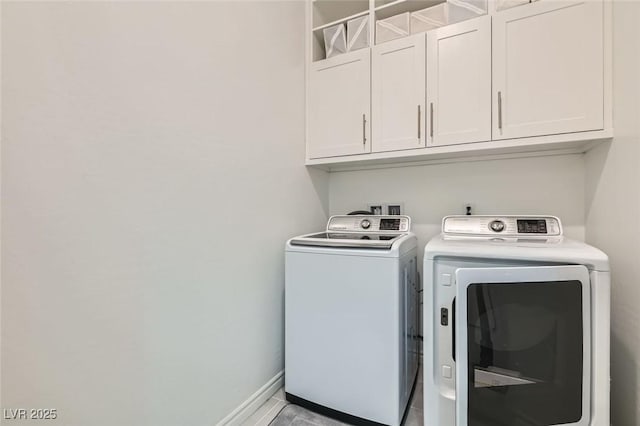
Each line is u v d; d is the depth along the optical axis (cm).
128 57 93
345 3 202
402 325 136
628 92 111
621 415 115
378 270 132
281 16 175
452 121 158
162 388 103
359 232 178
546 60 137
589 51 129
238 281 139
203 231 121
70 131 79
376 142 179
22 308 70
